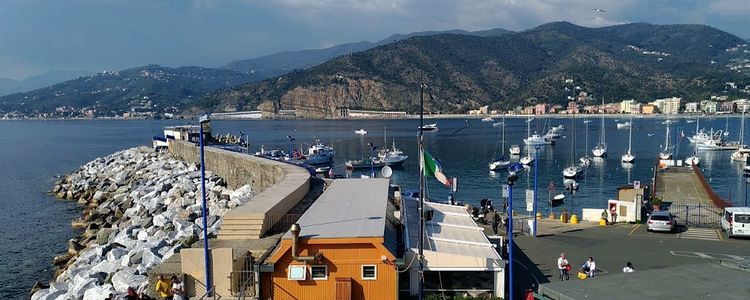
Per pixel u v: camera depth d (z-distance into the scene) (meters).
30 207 73.38
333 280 22.53
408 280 24.36
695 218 44.75
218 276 23.31
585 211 44.25
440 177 27.19
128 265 34.75
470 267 24.25
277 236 27.72
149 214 54.53
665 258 31.45
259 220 27.84
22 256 48.53
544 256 32.22
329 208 28.44
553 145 175.88
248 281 23.38
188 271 24.16
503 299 24.09
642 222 42.16
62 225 61.34
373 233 22.92
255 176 59.09
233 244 26.05
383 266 22.48
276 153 127.00
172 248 34.91
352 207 28.55
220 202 50.94
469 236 28.48
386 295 22.50
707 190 63.28
